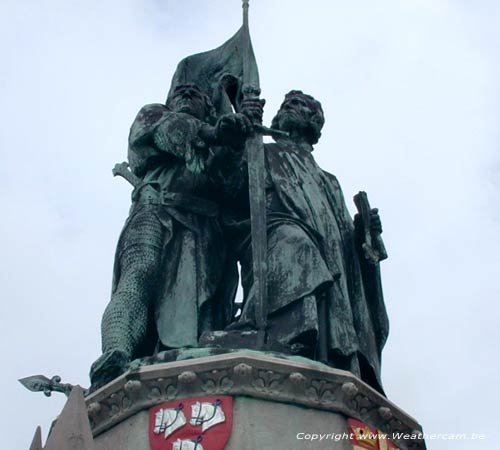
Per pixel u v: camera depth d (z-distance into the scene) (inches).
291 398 408.5
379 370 462.3
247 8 503.5
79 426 370.3
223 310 469.4
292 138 503.2
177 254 461.1
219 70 508.4
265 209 453.7
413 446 435.8
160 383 410.3
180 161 474.9
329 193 487.5
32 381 440.1
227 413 400.8
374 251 473.7
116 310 444.5
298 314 435.8
